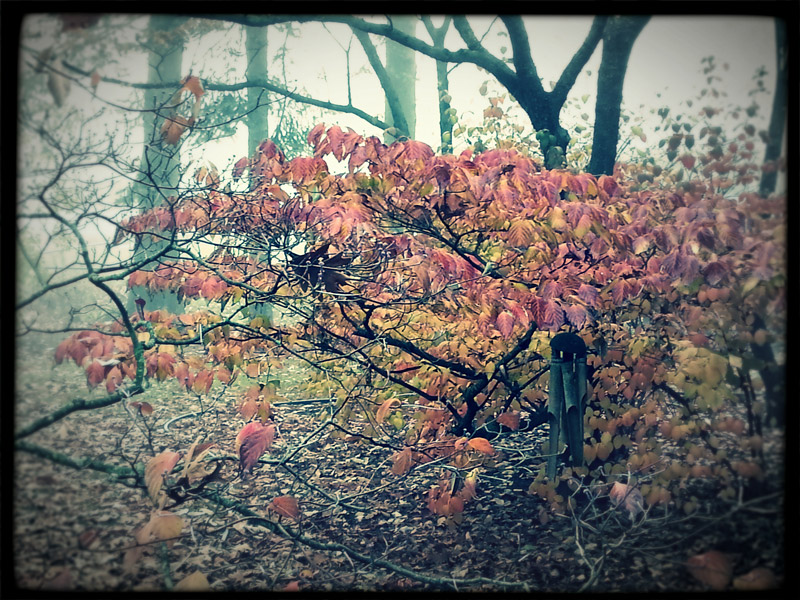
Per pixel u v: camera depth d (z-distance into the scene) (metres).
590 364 4.01
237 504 3.38
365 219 3.65
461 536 3.95
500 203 3.67
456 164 3.68
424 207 3.86
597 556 3.45
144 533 2.85
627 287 3.61
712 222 3.24
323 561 3.76
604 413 3.91
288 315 4.18
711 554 2.81
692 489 3.79
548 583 3.30
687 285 3.50
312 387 4.56
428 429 4.24
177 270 4.16
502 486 4.54
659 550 3.27
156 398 6.57
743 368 3.18
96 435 5.09
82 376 6.37
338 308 4.21
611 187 3.69
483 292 3.61
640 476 3.80
